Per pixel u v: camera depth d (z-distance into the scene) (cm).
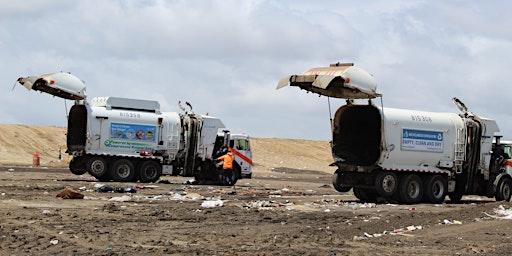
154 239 1609
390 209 2609
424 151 2984
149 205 2375
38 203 2283
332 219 2159
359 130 2980
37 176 3941
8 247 1420
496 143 3266
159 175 3828
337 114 2984
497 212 2495
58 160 6569
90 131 3675
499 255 1529
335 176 3031
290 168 7750
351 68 2738
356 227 1958
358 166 2903
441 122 3055
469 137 3127
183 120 3875
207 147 3912
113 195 2734
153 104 3844
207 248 1497
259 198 2919
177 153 3859
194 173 3919
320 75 2727
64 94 3675
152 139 3803
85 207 2230
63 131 7950
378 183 2884
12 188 2855
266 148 9212
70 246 1459
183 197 2733
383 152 2869
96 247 1462
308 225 1981
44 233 1617
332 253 1478
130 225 1836
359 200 3092
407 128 2938
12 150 6819
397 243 1683
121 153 3750
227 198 2852
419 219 2225
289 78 2811
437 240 1766
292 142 10062
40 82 3578
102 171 3700
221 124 3962
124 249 1445
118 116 3741
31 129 7706
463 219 2267
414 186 2962
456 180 3169
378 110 2867
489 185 3219
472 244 1705
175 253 1419
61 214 2002
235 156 3944
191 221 1978
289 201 2809
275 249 1502
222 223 1959
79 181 3594
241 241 1623
